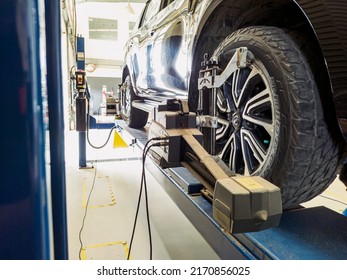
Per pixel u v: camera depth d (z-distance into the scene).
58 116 0.51
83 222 1.73
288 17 1.17
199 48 1.47
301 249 0.74
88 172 2.90
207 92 1.17
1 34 0.36
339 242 0.78
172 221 1.77
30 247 0.39
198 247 1.46
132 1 10.20
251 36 1.01
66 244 0.53
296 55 0.87
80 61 3.86
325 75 0.84
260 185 0.61
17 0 0.36
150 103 2.69
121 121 3.90
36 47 0.39
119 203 2.04
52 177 0.51
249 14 1.30
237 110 1.08
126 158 3.60
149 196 2.21
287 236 0.81
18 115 0.38
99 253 1.38
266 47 0.93
